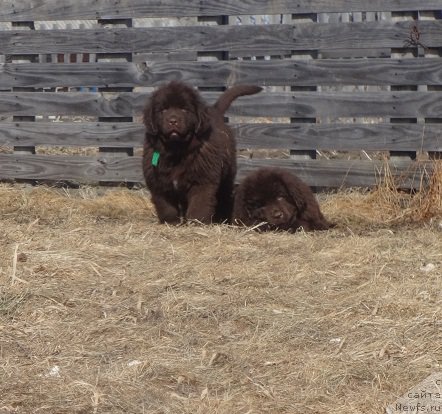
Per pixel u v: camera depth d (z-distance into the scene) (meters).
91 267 9.38
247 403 6.65
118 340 7.75
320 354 7.44
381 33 13.18
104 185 14.68
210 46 13.89
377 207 12.73
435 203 12.16
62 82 14.58
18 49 14.73
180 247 10.27
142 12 14.16
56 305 8.41
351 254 9.96
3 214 12.77
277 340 7.72
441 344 7.44
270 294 8.68
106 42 14.33
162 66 14.09
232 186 12.68
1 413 6.47
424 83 13.06
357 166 13.41
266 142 13.80
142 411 6.53
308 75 13.50
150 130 11.70
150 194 13.51
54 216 12.65
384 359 7.28
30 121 14.89
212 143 11.80
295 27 13.49
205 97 13.80
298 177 12.92
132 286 8.87
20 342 7.70
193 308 8.29
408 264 9.59
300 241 10.60
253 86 12.91
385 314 8.16
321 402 6.69
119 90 14.46
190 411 6.54
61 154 15.55
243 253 10.05
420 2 12.97
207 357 7.39
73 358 7.41
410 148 13.17
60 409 6.55
